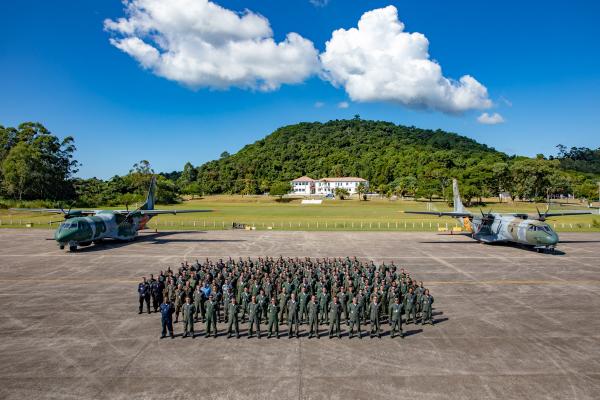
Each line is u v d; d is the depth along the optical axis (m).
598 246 45.50
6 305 22.17
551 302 23.17
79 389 12.93
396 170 192.38
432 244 47.50
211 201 159.62
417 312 20.25
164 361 15.05
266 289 20.66
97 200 130.50
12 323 19.23
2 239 49.88
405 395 12.61
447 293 25.19
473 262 35.84
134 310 21.38
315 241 49.84
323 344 16.83
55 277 29.16
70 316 20.31
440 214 49.78
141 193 150.25
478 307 22.17
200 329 18.64
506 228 44.03
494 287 26.77
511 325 19.19
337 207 127.00
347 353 15.88
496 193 138.50
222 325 19.27
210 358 15.34
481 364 14.89
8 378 13.67
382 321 19.89
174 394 12.62
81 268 32.44
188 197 180.88
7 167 102.44
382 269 26.34
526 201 140.88
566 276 30.17
